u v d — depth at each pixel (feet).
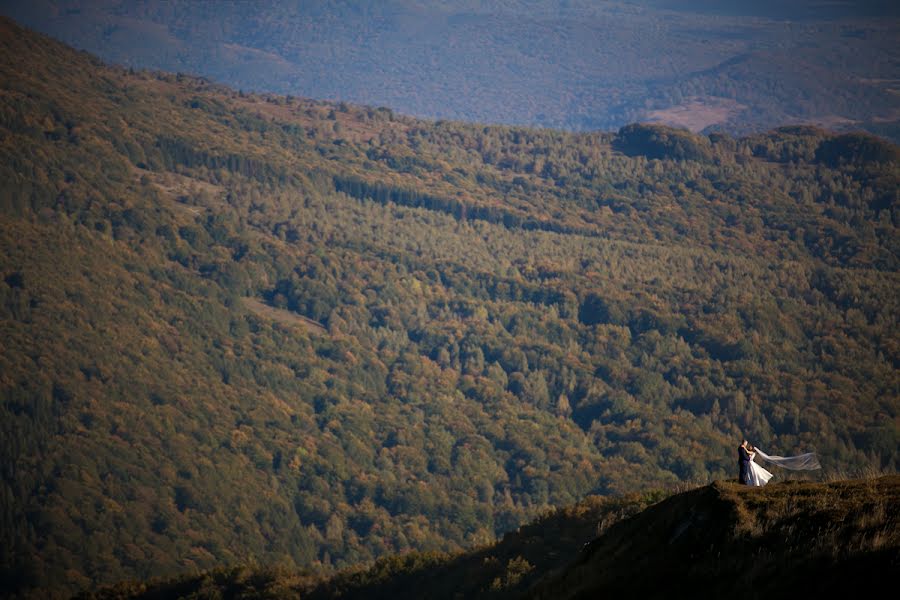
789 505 280.92
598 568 316.40
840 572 241.14
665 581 278.05
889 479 295.89
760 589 250.37
